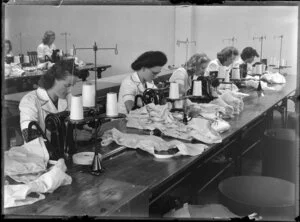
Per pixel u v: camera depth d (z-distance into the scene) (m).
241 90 3.42
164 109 2.89
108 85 3.50
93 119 2.10
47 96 2.39
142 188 1.74
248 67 3.30
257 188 2.30
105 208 1.51
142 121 2.83
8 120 2.29
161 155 2.20
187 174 2.49
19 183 1.68
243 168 3.19
